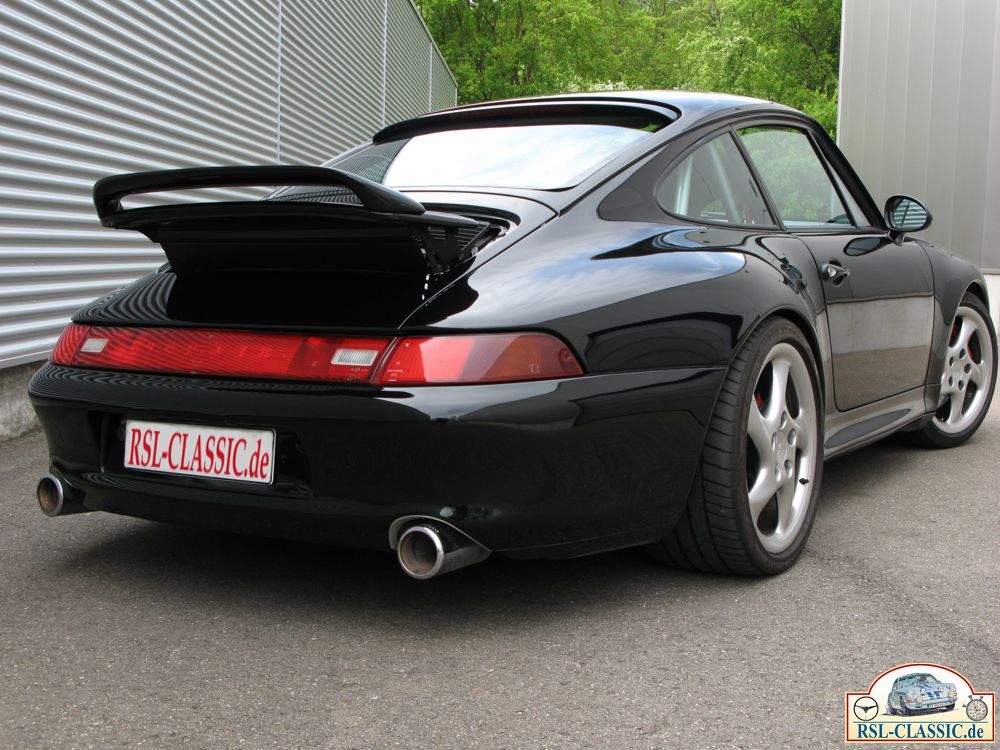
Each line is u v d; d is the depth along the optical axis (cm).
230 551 265
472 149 269
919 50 1110
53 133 473
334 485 197
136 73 565
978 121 998
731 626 216
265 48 802
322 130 983
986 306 414
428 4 2745
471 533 193
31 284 456
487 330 192
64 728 168
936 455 398
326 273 215
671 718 173
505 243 213
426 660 197
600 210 232
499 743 164
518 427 189
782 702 180
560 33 2877
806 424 261
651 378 210
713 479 228
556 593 235
